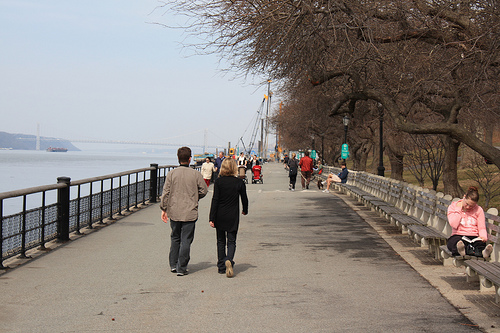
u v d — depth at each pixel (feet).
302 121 158.81
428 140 96.73
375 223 50.21
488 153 41.91
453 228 26.99
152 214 56.08
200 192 27.86
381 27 43.65
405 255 33.53
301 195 87.61
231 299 22.66
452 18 41.29
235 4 40.09
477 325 18.95
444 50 45.21
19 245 31.04
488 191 88.38
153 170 70.13
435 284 25.46
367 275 27.61
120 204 54.60
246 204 28.09
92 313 20.52
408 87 49.16
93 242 37.70
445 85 48.60
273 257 32.89
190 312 20.67
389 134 102.27
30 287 24.64
